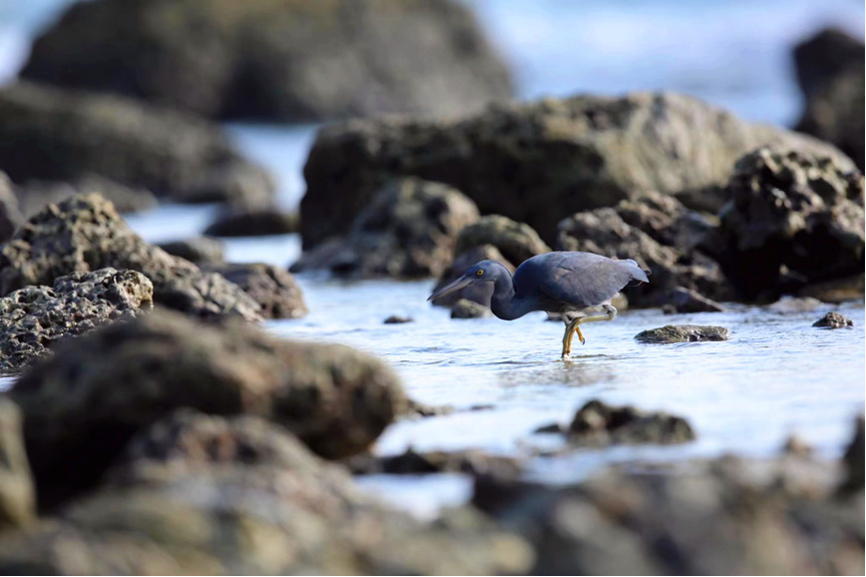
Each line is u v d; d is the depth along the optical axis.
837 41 47.59
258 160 48.16
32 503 7.26
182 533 6.36
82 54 64.19
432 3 71.75
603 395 10.48
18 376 12.88
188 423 7.39
